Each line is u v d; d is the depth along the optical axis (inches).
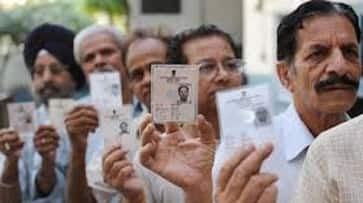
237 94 94.3
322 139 85.9
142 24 556.4
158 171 94.7
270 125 94.3
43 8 512.7
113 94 148.4
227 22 544.7
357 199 82.9
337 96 102.0
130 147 125.0
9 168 153.6
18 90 335.3
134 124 126.9
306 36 103.5
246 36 454.3
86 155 149.3
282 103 184.1
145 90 147.6
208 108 121.0
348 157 84.2
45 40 182.9
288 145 106.4
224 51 122.0
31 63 185.0
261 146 89.0
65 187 153.3
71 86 183.3
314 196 85.4
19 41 479.5
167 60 133.0
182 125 100.0
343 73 101.3
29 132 162.7
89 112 146.7
